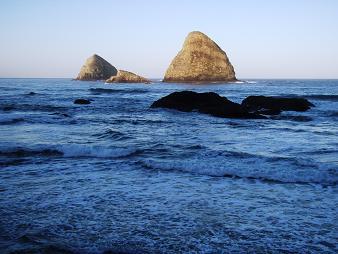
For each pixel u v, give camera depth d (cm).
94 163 922
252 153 1041
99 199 642
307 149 1112
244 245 464
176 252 446
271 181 753
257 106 2561
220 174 807
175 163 881
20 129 1533
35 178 781
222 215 565
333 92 5062
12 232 503
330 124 1830
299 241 474
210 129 1605
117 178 780
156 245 464
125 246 462
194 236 490
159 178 780
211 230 509
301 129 1608
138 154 1025
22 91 5306
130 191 688
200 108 2394
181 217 557
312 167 830
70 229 514
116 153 1028
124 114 2298
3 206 607
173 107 2508
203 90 5606
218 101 2461
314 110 2509
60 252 444
